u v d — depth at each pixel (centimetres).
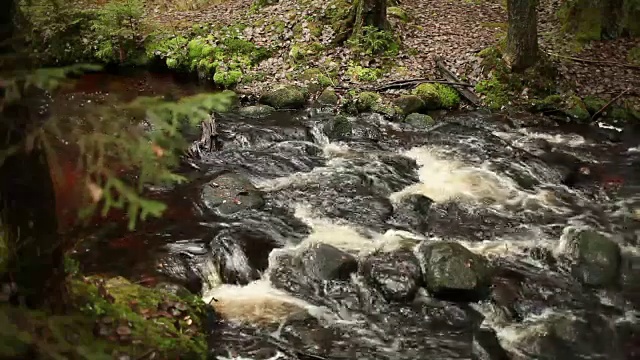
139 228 650
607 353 497
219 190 739
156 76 1291
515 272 602
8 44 236
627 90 1071
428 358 485
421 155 916
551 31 1305
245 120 1044
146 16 1438
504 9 1505
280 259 615
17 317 238
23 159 265
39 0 261
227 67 1220
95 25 1234
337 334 508
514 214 735
